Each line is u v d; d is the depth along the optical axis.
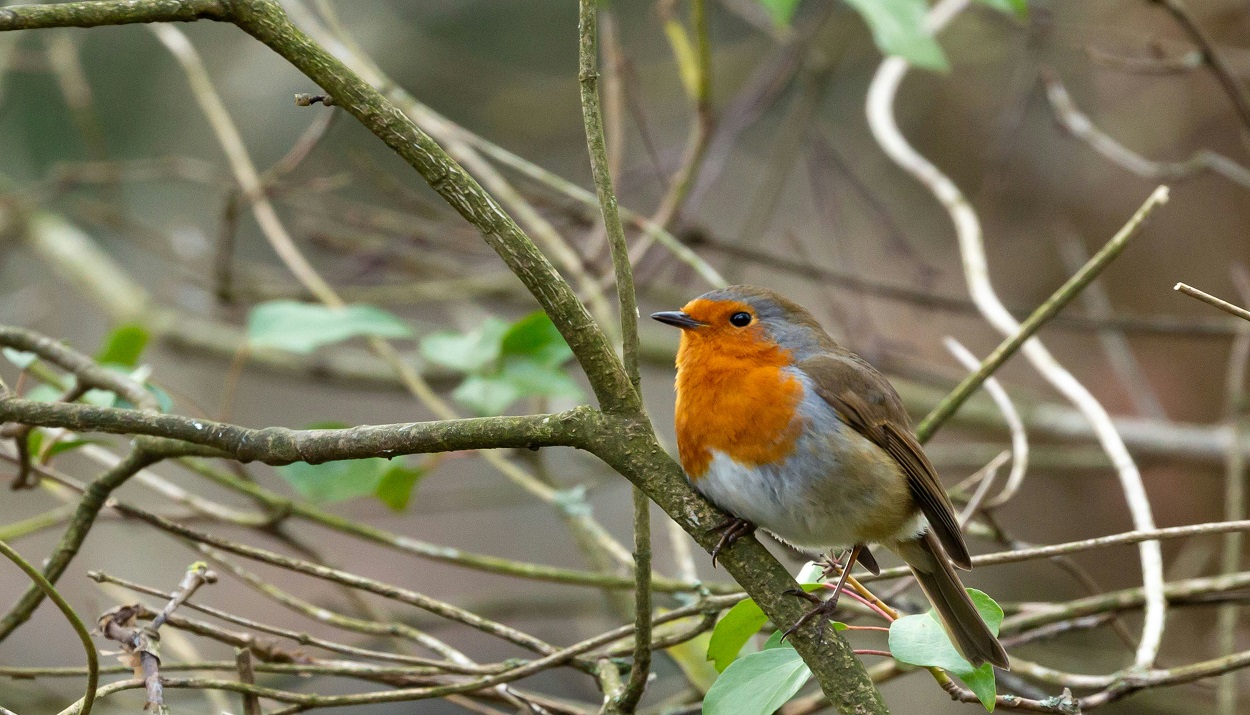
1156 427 11.40
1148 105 13.26
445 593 13.98
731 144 11.32
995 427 11.85
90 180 11.95
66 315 14.60
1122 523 13.40
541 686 12.04
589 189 12.82
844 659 4.41
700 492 5.66
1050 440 13.35
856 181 11.09
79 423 4.83
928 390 12.35
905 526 5.84
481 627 5.75
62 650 12.27
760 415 5.49
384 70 14.38
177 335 12.28
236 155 10.50
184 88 13.96
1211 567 12.87
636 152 14.41
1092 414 7.36
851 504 5.59
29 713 8.93
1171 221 13.40
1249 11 13.02
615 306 11.99
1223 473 12.15
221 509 7.51
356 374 12.12
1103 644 12.35
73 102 11.84
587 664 5.79
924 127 13.91
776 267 11.23
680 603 7.08
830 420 5.55
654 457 4.63
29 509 13.16
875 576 6.01
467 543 14.40
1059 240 12.99
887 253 12.49
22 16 4.17
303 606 6.44
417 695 5.40
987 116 13.66
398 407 15.07
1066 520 13.59
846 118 14.16
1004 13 11.41
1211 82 12.95
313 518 7.29
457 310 12.60
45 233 13.12
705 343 5.76
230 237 11.16
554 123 14.42
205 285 12.09
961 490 7.34
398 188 11.41
